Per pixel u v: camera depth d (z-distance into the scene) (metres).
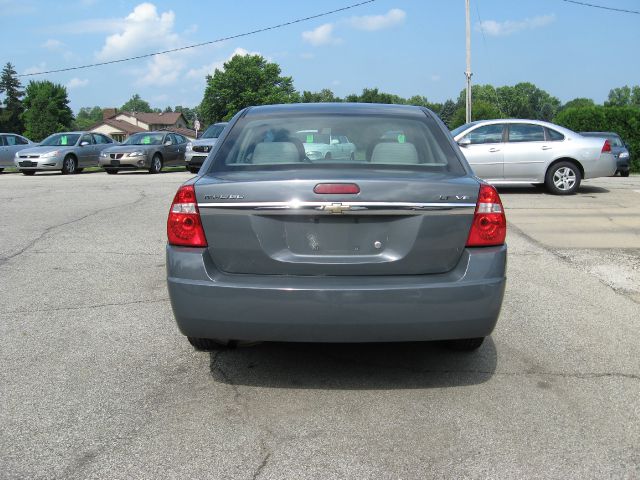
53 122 103.50
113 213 10.28
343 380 3.74
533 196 12.61
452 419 3.23
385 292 3.26
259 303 3.29
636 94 169.12
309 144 3.93
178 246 3.46
